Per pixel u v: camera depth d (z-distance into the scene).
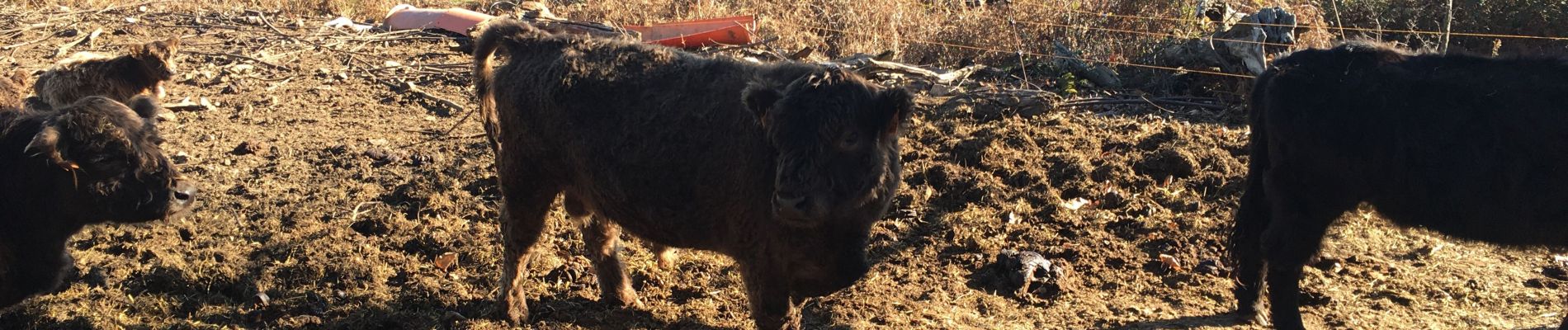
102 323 5.38
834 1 13.34
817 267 4.53
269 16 14.71
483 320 5.46
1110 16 11.64
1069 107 9.21
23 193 4.75
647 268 6.17
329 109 9.86
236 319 5.49
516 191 5.33
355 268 5.99
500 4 15.64
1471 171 4.75
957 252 6.46
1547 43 12.70
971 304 5.78
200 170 7.84
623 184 4.78
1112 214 6.97
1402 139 4.80
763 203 4.37
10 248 4.84
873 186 4.16
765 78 4.51
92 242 6.34
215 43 12.90
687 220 4.72
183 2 15.70
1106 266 6.27
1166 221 6.82
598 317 5.55
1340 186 5.05
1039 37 11.62
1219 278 6.11
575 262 6.23
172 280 5.83
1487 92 4.73
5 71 11.38
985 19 12.08
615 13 14.24
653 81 4.81
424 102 10.13
